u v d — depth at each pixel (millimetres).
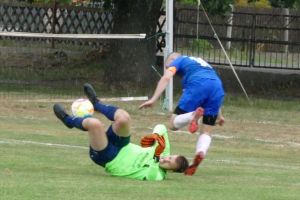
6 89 49219
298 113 45938
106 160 22375
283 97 54156
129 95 49188
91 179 21562
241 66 60438
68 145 30109
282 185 22594
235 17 68188
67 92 49156
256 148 33094
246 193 20469
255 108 47000
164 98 45719
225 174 24656
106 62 57938
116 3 53000
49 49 67750
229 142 34406
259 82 57750
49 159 25578
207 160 28312
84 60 63562
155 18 53031
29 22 71562
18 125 35781
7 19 72250
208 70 25344
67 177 21672
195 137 35188
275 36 67562
